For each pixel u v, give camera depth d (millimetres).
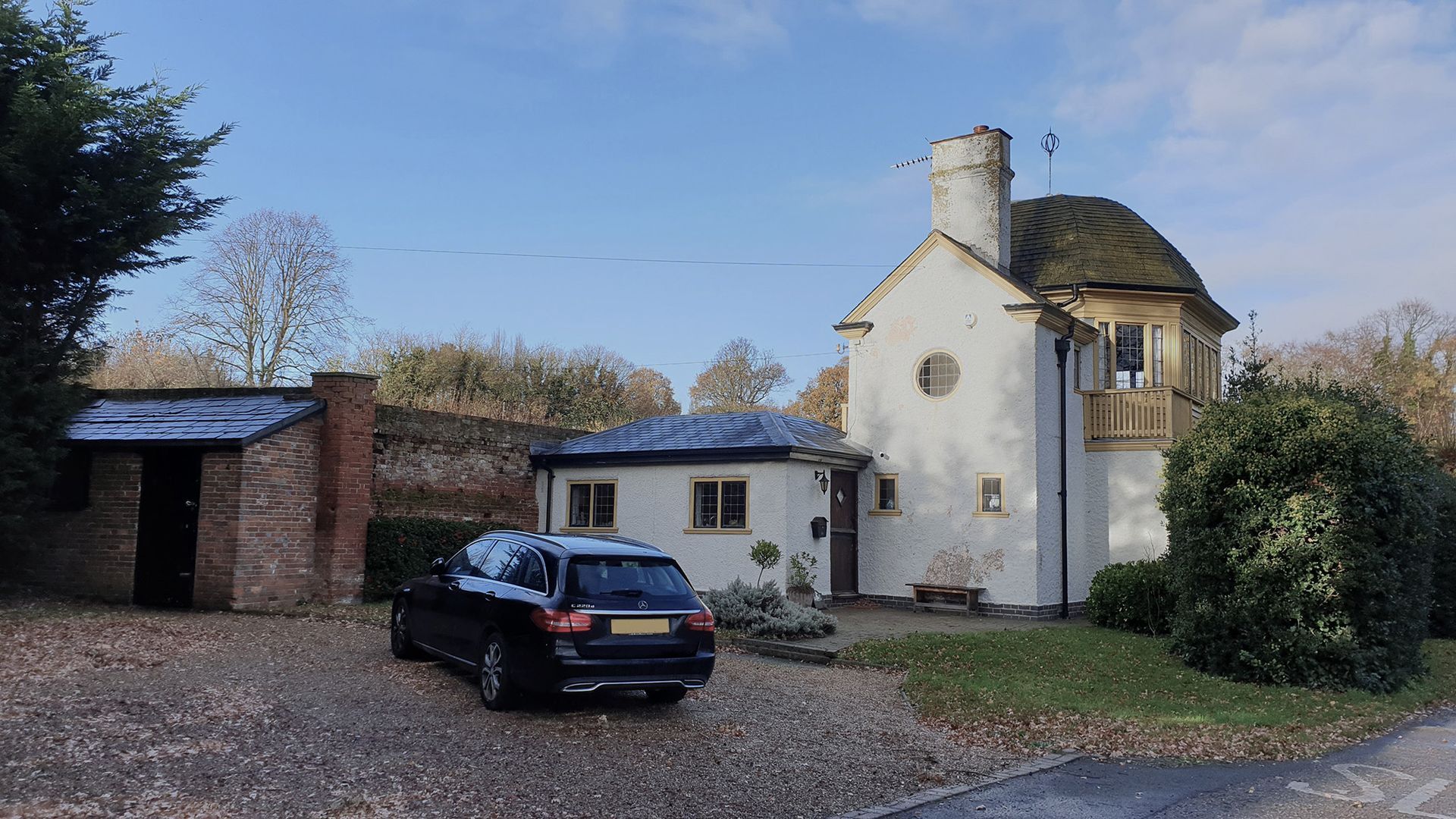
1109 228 21453
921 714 9531
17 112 12555
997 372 18219
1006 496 17875
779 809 6211
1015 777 7402
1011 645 13609
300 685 8852
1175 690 11070
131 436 14570
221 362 37312
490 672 8422
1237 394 18766
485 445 19812
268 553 14531
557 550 8508
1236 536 12016
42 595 14445
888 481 19500
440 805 5754
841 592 18953
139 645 10289
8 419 12938
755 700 9664
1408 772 7887
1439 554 18094
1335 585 11367
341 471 15586
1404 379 46250
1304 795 7059
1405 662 12031
